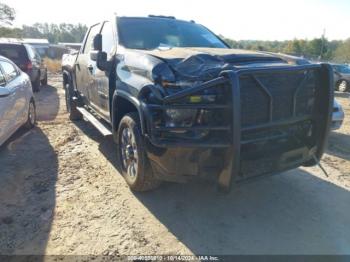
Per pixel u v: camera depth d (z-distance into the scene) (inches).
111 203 146.9
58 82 671.1
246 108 122.7
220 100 117.8
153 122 123.7
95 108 215.3
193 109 120.0
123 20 197.6
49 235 123.3
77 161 198.1
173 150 123.1
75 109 292.5
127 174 161.0
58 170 183.9
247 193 158.2
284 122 130.3
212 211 141.6
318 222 134.5
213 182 127.7
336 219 136.9
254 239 122.7
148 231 126.7
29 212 138.8
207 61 132.9
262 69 121.9
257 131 125.3
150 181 147.5
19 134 254.8
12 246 116.8
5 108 198.2
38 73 496.7
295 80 133.4
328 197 155.9
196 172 124.6
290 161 133.5
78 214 137.9
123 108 167.2
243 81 121.1
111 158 203.8
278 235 125.4
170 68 131.1
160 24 201.3
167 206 145.0
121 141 163.2
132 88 141.5
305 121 139.8
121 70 160.4
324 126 138.7
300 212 141.9
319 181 173.8
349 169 192.9
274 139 129.6
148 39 186.4
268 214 140.1
